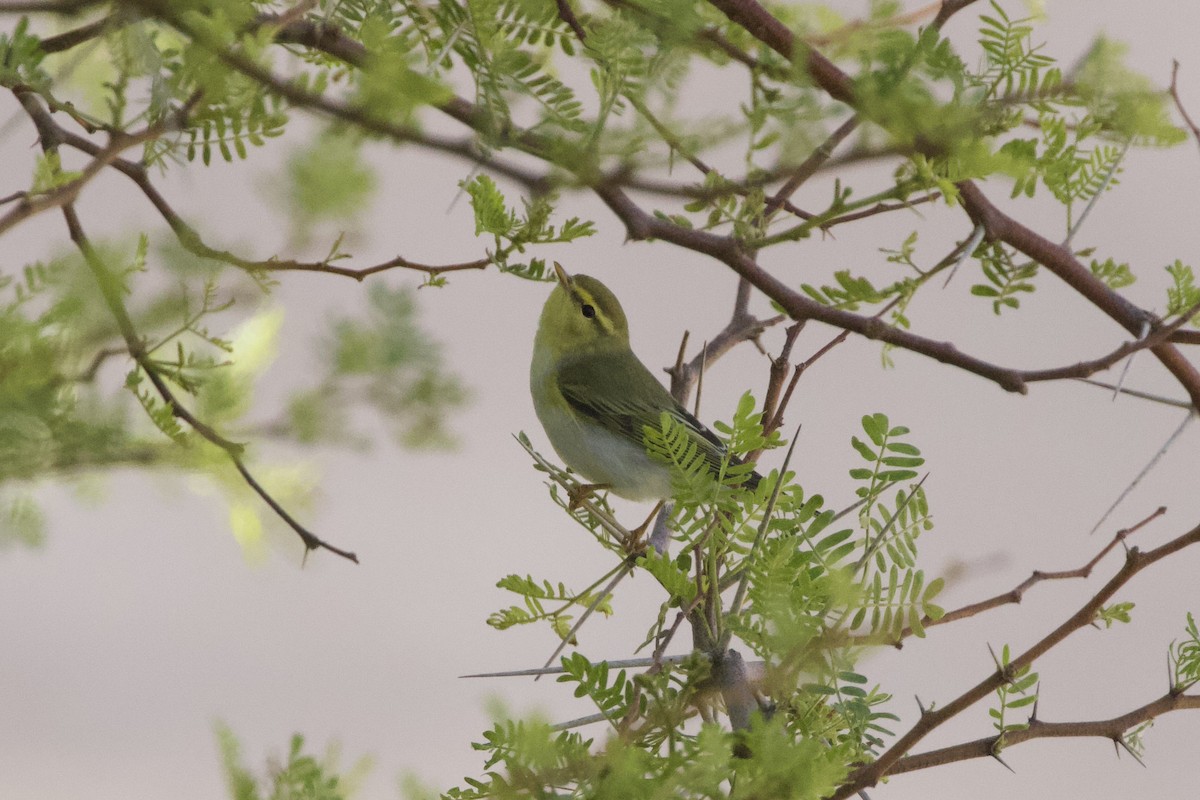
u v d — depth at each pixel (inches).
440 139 159.3
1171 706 255.8
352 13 226.2
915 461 230.7
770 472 228.5
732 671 215.6
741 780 183.5
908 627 218.8
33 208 175.8
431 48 232.4
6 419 140.8
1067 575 276.7
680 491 223.9
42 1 161.6
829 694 217.3
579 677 209.9
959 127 162.1
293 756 169.5
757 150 165.3
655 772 180.4
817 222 217.8
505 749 189.9
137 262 153.9
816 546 222.5
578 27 205.5
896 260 279.7
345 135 159.0
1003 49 233.6
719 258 222.8
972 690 246.8
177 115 189.5
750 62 182.5
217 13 166.6
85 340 147.5
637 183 162.1
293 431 135.8
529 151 178.4
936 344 231.9
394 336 130.7
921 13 260.5
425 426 134.6
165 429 148.4
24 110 229.0
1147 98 230.4
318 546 206.8
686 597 222.2
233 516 152.1
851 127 179.2
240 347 147.6
